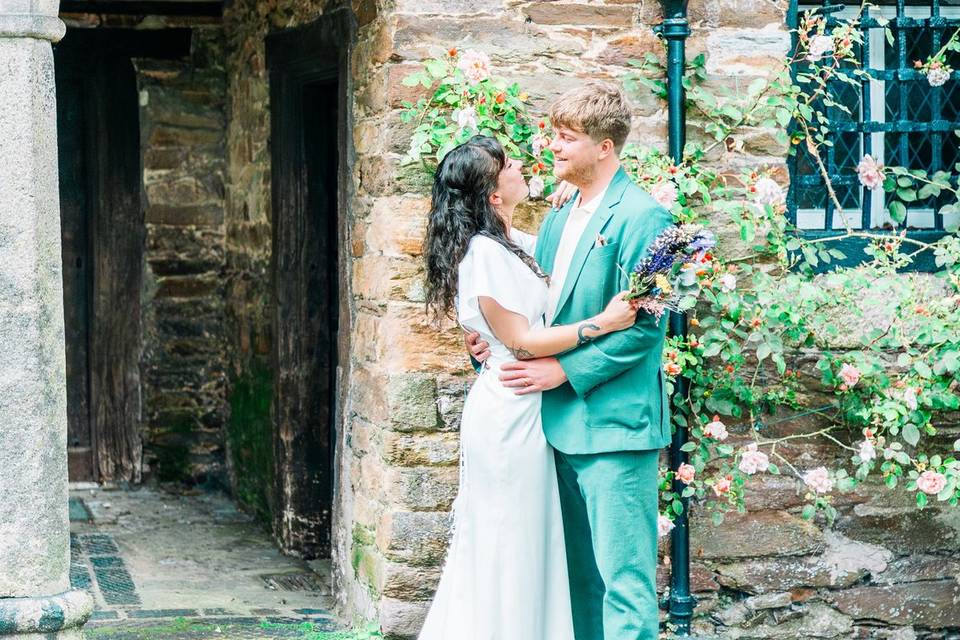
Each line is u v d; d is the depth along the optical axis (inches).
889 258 184.2
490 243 137.2
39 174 140.2
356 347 189.6
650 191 171.0
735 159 179.3
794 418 180.4
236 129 270.2
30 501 140.6
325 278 228.4
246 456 263.1
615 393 136.7
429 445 171.8
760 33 179.3
